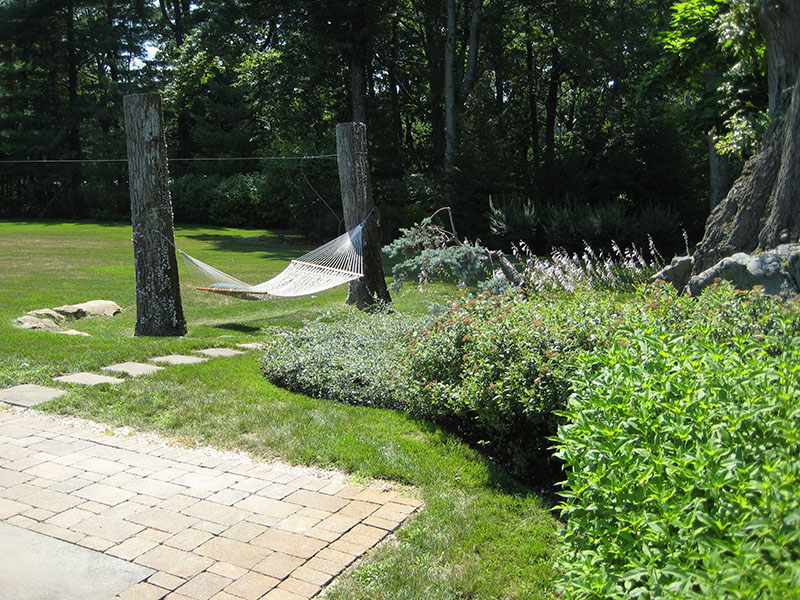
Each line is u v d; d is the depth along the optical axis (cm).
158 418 518
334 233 2506
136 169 838
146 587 295
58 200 3812
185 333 877
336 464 434
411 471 419
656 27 2355
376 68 2830
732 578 160
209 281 1177
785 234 715
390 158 2628
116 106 3791
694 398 247
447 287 1249
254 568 311
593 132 2269
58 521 354
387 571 310
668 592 176
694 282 734
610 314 484
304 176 2348
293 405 547
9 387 588
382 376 566
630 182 2148
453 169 2269
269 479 412
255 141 3456
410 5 2817
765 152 771
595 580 212
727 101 1094
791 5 763
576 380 321
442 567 314
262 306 1191
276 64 2502
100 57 3894
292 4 2391
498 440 461
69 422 511
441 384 486
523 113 3031
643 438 249
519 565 315
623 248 1877
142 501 379
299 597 289
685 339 342
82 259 1812
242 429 494
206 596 288
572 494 248
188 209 3384
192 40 2702
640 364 310
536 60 3009
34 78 3919
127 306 1170
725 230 799
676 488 215
